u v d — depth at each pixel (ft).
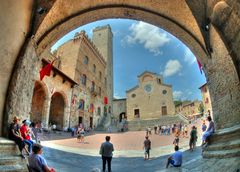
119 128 141.59
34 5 23.75
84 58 127.54
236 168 15.89
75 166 31.35
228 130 21.06
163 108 170.40
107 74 179.63
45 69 52.29
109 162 27.25
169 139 74.23
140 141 73.20
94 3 29.25
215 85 25.41
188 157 34.58
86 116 120.78
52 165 29.71
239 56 20.76
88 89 128.26
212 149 22.91
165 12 29.37
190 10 26.50
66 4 26.45
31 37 23.70
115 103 207.31
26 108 25.26
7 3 18.47
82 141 67.77
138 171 29.43
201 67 30.42
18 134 20.72
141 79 183.42
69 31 31.27
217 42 24.30
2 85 20.21
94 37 199.31
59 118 95.55
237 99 20.71
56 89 88.02
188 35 28.99
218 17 23.30
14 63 22.06
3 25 18.63
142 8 30.32
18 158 18.42
